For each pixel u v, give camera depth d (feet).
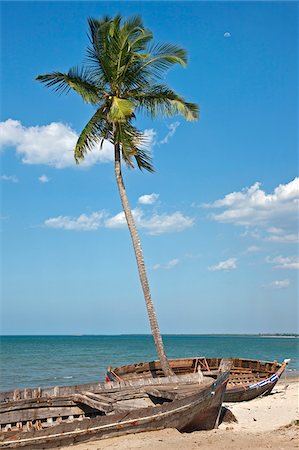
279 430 46.60
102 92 68.69
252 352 292.81
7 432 35.14
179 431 43.91
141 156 71.61
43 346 392.06
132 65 68.13
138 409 40.52
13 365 173.88
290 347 388.37
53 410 43.21
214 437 42.06
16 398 42.80
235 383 74.49
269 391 71.56
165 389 49.39
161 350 64.13
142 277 66.39
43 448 35.17
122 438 39.01
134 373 72.18
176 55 68.85
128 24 68.13
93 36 67.41
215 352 290.56
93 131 69.21
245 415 56.44
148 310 65.46
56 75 66.54
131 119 69.97
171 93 69.46
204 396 44.70
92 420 37.78
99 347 370.53
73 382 117.39
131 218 67.97
